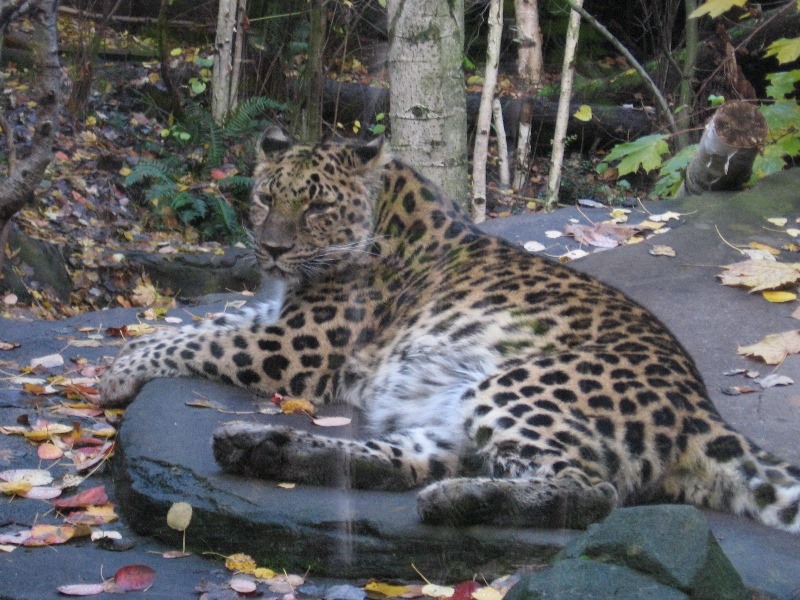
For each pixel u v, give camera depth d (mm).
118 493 3748
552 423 3494
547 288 4176
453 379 3990
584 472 3348
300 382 4496
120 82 9609
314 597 2973
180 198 10047
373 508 3260
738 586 2230
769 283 4410
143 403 4207
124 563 3221
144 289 9602
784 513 3219
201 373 4578
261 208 4602
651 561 2180
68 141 10000
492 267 4305
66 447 4258
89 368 5301
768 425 3916
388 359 4270
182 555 3303
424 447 3605
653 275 4875
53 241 9836
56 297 9211
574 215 6582
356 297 4492
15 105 8094
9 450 4199
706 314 4617
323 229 4438
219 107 8234
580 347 3814
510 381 3684
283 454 3453
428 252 4391
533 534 3062
